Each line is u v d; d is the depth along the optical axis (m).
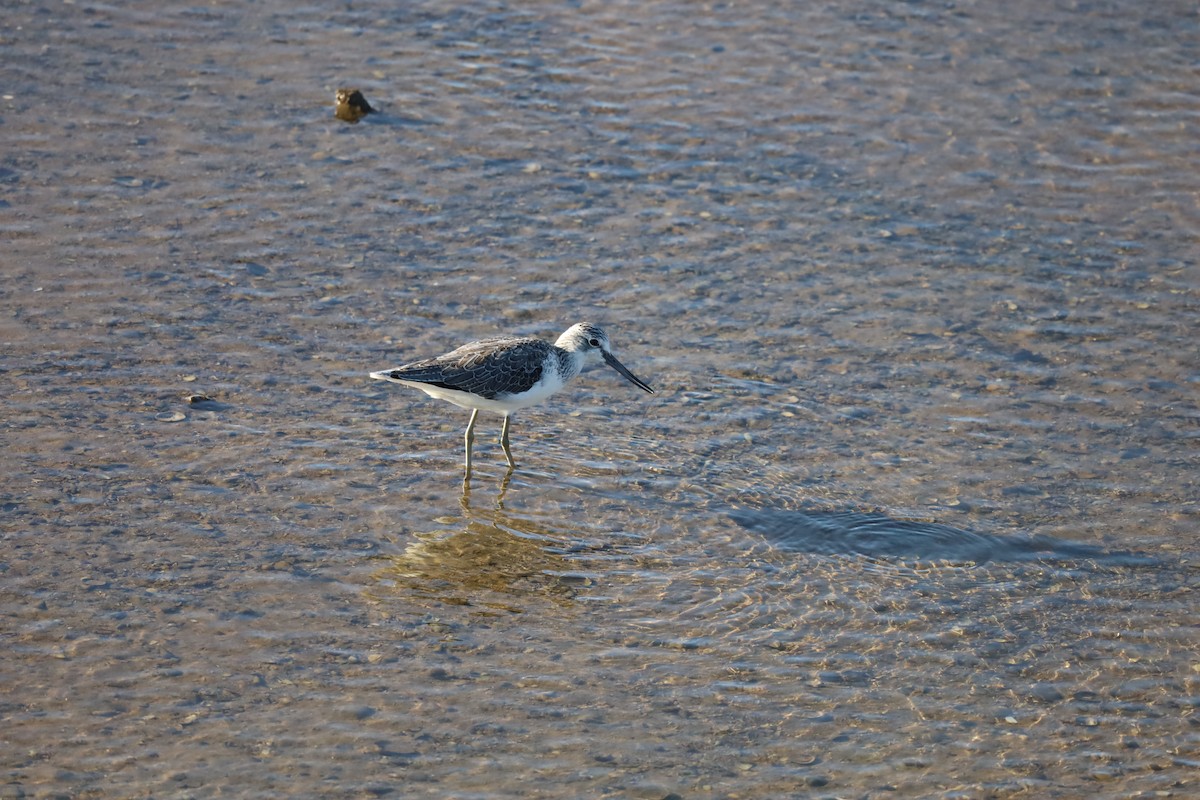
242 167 20.52
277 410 15.59
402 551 13.55
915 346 17.23
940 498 14.59
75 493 13.88
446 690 11.64
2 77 22.25
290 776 10.52
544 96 22.91
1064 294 18.31
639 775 10.75
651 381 16.59
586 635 12.48
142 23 24.45
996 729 11.45
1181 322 17.69
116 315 16.97
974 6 26.02
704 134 21.97
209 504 13.95
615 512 14.38
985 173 21.09
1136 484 14.77
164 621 12.24
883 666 12.19
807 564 13.61
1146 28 25.33
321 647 12.08
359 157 20.97
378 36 24.56
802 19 25.56
